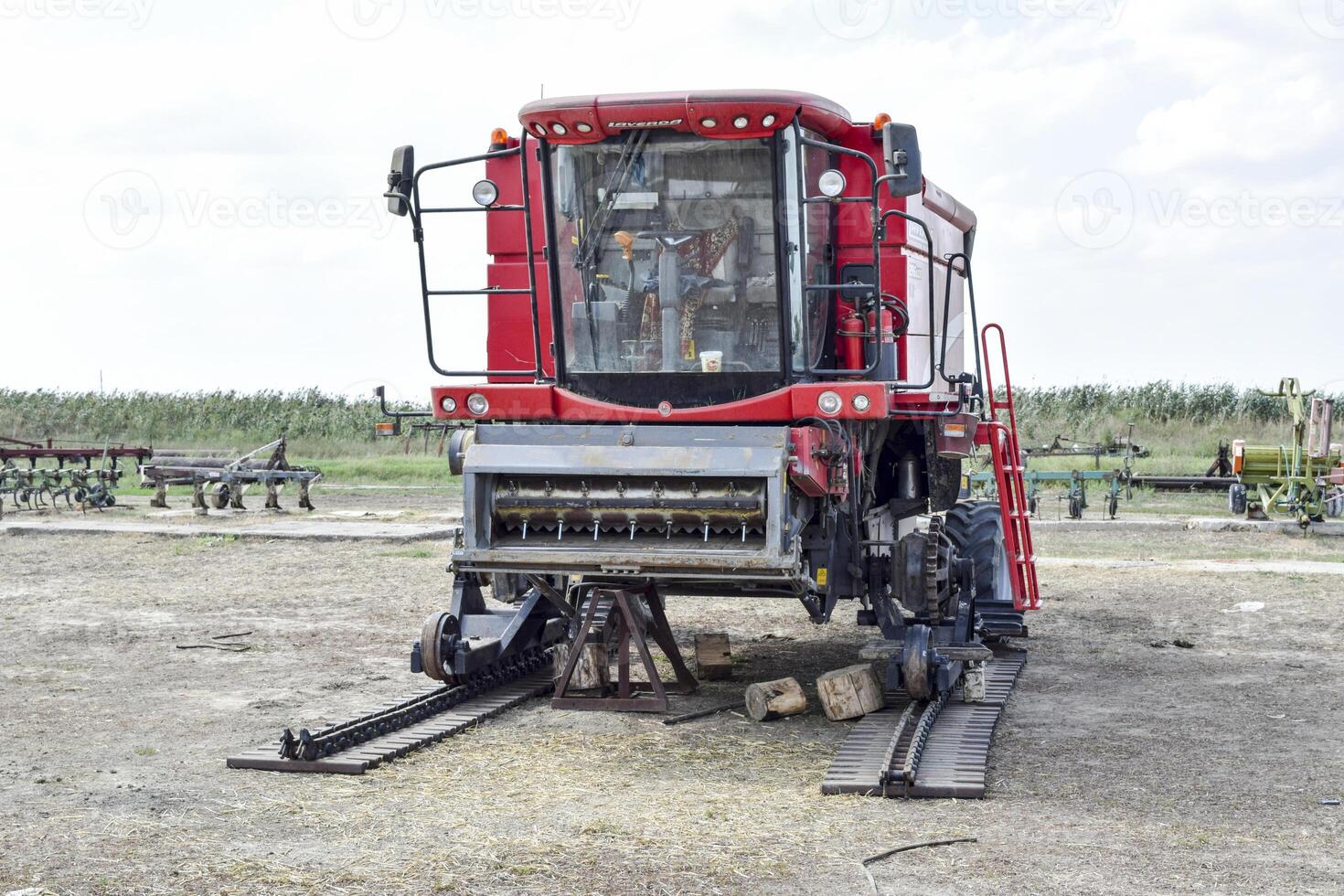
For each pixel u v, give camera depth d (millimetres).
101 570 16250
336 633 11875
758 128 7598
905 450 9961
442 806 6406
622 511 7746
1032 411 37062
